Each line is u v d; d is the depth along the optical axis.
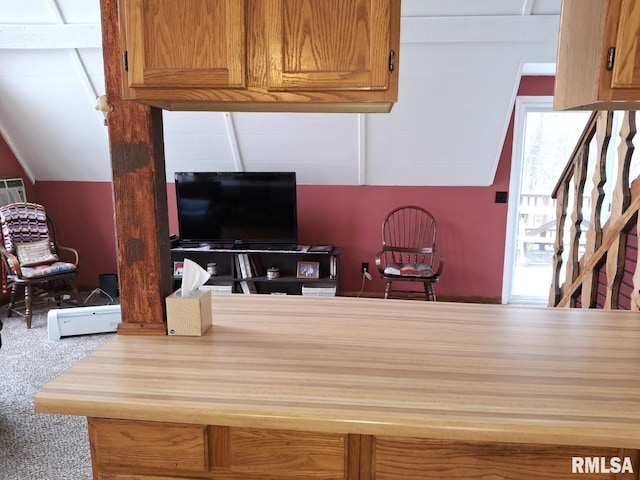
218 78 1.19
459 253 4.62
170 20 1.18
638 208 2.08
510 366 1.22
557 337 1.43
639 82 1.11
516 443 1.01
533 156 4.60
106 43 1.33
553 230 4.74
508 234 4.53
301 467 1.07
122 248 1.41
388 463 1.04
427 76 3.57
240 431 1.07
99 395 1.07
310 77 1.18
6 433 2.39
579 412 1.00
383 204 4.60
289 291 4.70
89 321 3.65
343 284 4.80
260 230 4.39
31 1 3.38
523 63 3.44
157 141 1.41
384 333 1.45
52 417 2.53
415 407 1.02
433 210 4.56
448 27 3.27
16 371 3.06
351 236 4.70
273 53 1.17
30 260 4.18
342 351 1.31
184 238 4.48
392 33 1.15
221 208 4.38
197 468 1.10
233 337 1.41
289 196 4.29
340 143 4.17
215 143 4.28
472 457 1.02
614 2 1.09
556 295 3.13
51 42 3.53
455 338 1.41
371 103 1.27
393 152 4.21
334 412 1.00
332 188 4.62
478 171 4.33
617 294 2.30
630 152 2.20
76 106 4.10
